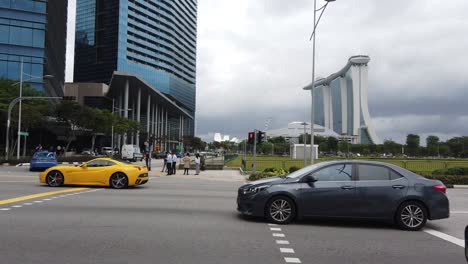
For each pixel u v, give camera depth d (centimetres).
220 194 1612
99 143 10444
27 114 4366
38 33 6147
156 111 12975
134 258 633
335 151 12962
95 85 11362
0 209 1086
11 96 4528
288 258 657
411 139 12825
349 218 947
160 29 13875
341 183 948
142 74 12850
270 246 734
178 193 1609
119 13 12088
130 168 1750
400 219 932
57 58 8050
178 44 15288
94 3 12650
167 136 13700
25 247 688
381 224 999
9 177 2264
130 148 5981
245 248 713
